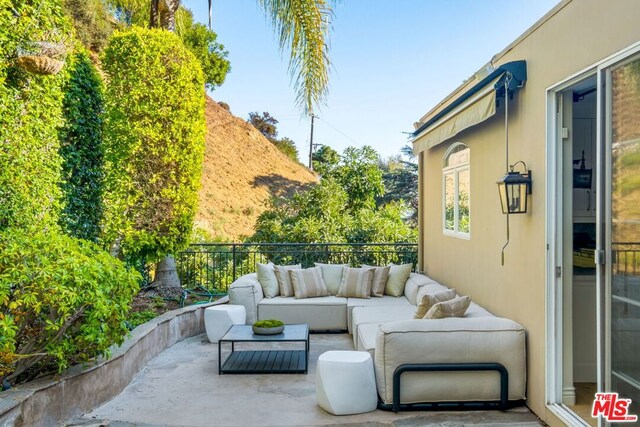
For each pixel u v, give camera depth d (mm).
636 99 2359
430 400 3596
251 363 4824
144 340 4762
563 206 3299
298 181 22531
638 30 2328
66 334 3465
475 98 4055
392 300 6277
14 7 3924
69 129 4895
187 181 6578
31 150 4098
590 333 3936
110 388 3896
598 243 2637
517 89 3762
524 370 3592
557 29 3133
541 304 3371
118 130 6258
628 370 2404
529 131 3574
